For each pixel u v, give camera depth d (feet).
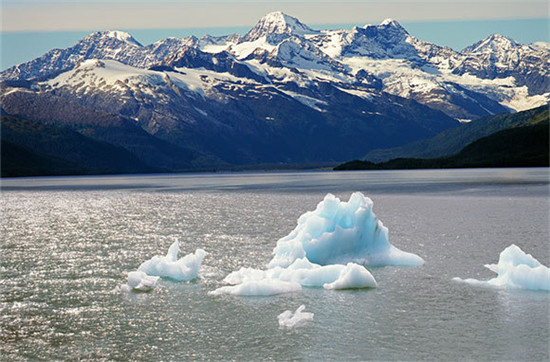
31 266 130.93
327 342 81.15
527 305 95.66
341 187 499.10
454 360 74.84
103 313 94.89
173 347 80.53
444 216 222.89
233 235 176.55
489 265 122.62
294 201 331.16
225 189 514.68
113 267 129.59
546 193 349.82
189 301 101.04
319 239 124.47
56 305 99.45
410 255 129.49
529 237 163.02
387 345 79.71
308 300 100.53
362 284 108.47
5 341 83.15
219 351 78.95
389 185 510.99
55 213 267.18
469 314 91.61
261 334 84.69
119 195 438.81
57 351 79.51
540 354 76.02
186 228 196.44
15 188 616.39
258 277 112.27
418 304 97.14
